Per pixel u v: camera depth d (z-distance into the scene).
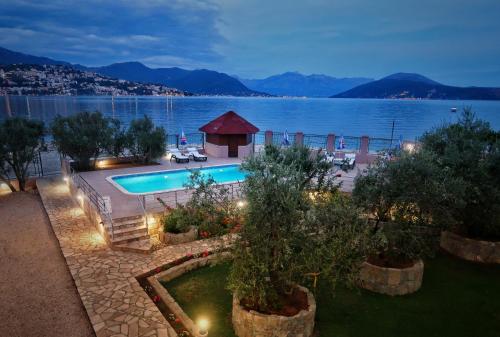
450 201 9.80
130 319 8.19
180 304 9.16
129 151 25.80
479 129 12.66
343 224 7.72
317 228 7.60
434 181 9.16
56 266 10.88
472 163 10.91
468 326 8.55
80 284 9.68
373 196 9.62
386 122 97.25
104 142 22.47
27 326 8.03
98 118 23.31
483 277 10.90
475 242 11.85
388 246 9.80
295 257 7.61
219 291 9.80
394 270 9.68
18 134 19.41
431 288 10.23
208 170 24.44
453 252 12.46
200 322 7.06
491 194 10.83
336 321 8.65
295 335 7.66
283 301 8.40
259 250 7.37
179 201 15.88
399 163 9.53
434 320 8.75
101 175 21.22
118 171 22.47
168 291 9.76
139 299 8.99
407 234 9.42
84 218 14.97
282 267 7.50
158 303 8.99
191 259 11.29
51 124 22.03
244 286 7.36
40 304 8.88
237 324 7.94
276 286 8.42
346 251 7.45
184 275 10.65
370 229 8.60
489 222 11.38
